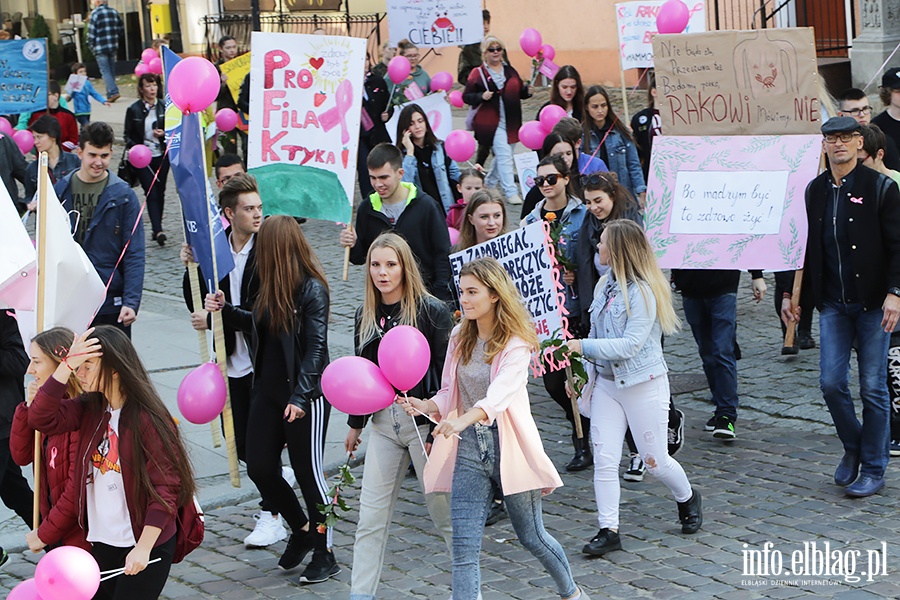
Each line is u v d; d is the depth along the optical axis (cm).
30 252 705
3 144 1280
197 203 806
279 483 746
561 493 876
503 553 773
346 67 993
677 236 940
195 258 817
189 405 781
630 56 1370
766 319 1288
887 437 834
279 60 995
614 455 759
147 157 1617
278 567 773
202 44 3303
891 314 801
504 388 618
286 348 725
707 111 937
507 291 630
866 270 812
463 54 1986
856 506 811
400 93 1736
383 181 922
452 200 1237
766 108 926
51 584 516
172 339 1338
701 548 757
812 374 1105
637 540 777
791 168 924
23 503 796
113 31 3011
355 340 722
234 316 805
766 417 1016
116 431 573
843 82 2081
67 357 565
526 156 1294
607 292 768
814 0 2195
